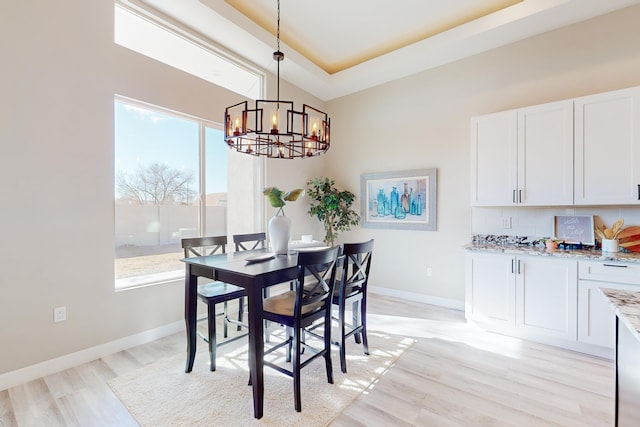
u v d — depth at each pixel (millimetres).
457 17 3188
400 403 1895
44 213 2172
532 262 2705
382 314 3482
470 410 1824
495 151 3041
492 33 3090
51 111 2191
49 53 2174
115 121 2635
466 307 3082
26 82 2078
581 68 2916
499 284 2885
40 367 2160
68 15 2264
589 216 2838
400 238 4117
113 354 2523
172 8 2723
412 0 2922
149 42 2934
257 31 3176
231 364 2371
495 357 2467
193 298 2283
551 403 1886
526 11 2822
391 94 4195
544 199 2789
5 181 2008
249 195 3885
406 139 4062
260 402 1767
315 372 2262
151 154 2891
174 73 2951
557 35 3025
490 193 3070
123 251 2721
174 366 2332
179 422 1724
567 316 2551
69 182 2287
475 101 3518
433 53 3471
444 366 2332
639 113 2400
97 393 1981
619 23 2748
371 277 4398
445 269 3754
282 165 4215
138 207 2814
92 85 2395
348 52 3904
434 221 3812
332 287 2137
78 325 2344
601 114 2545
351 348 2650
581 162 2625
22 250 2082
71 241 2305
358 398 1946
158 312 2852
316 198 4492
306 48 3801
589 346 2492
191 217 3232
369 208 4402
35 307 2139
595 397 1942
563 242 2836
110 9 2492
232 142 2287
